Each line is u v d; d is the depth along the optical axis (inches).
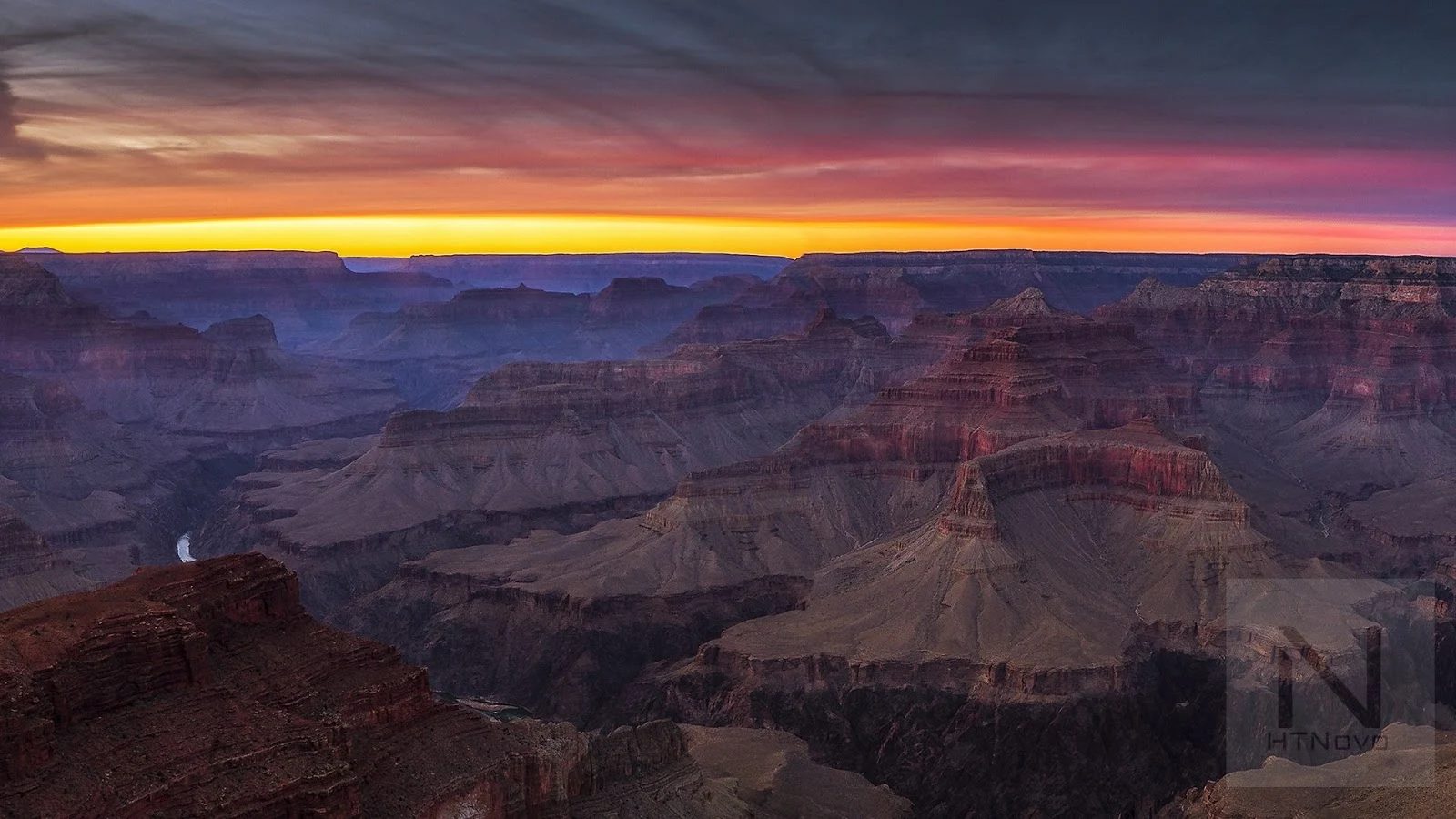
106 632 3629.4
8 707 3245.6
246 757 3533.5
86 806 3208.7
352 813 3617.1
